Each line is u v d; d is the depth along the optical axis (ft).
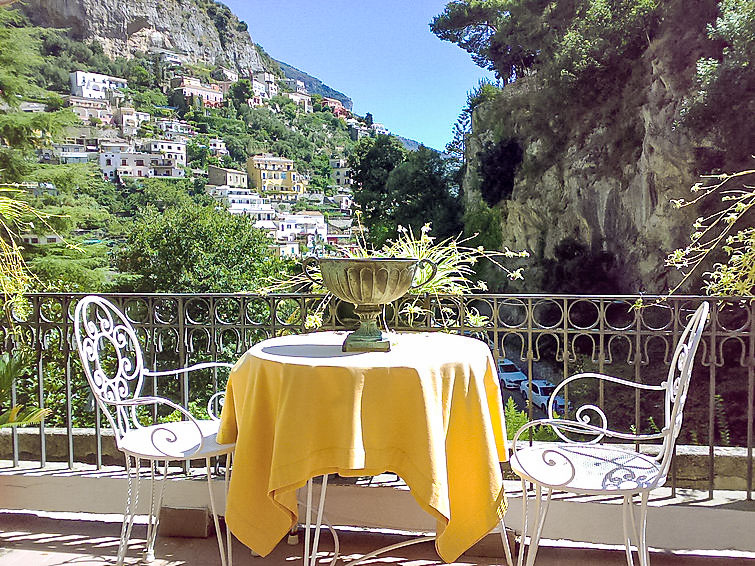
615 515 8.03
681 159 42.55
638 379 8.12
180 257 55.67
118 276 45.24
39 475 9.25
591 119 55.42
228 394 6.93
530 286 61.00
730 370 25.88
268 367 6.07
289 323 9.05
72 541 8.36
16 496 9.30
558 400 33.47
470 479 6.19
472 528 6.17
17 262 10.59
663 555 7.86
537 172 61.67
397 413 5.76
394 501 8.30
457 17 80.23
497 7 77.97
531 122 62.34
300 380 5.73
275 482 5.63
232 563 7.73
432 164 78.28
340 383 5.69
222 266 56.13
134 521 8.91
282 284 9.66
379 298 6.59
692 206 41.86
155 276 55.26
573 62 55.62
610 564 7.62
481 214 69.10
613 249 52.80
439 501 5.62
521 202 63.52
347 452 5.58
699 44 43.91
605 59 52.80
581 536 8.15
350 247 10.00
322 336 7.68
